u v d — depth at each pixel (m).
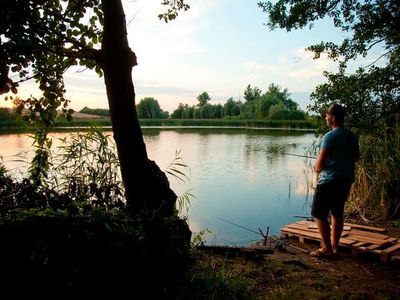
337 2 7.88
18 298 2.75
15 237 2.82
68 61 4.75
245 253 4.88
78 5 4.68
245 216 8.22
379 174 7.34
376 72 7.57
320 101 8.09
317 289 3.84
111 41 4.04
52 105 5.07
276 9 8.25
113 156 5.84
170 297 3.33
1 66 3.80
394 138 7.90
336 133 4.62
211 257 4.72
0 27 3.62
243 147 24.88
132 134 4.20
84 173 5.74
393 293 3.76
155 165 4.60
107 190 4.41
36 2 3.92
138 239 3.21
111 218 3.25
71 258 2.90
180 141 30.09
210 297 3.42
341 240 5.19
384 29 7.90
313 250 5.27
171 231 3.52
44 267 2.81
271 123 67.06
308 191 10.43
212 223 7.65
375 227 6.44
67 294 2.85
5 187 4.83
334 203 4.74
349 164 4.67
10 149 15.77
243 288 3.74
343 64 8.20
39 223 2.92
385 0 7.55
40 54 4.30
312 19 8.11
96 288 2.98
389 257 4.67
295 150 22.86
